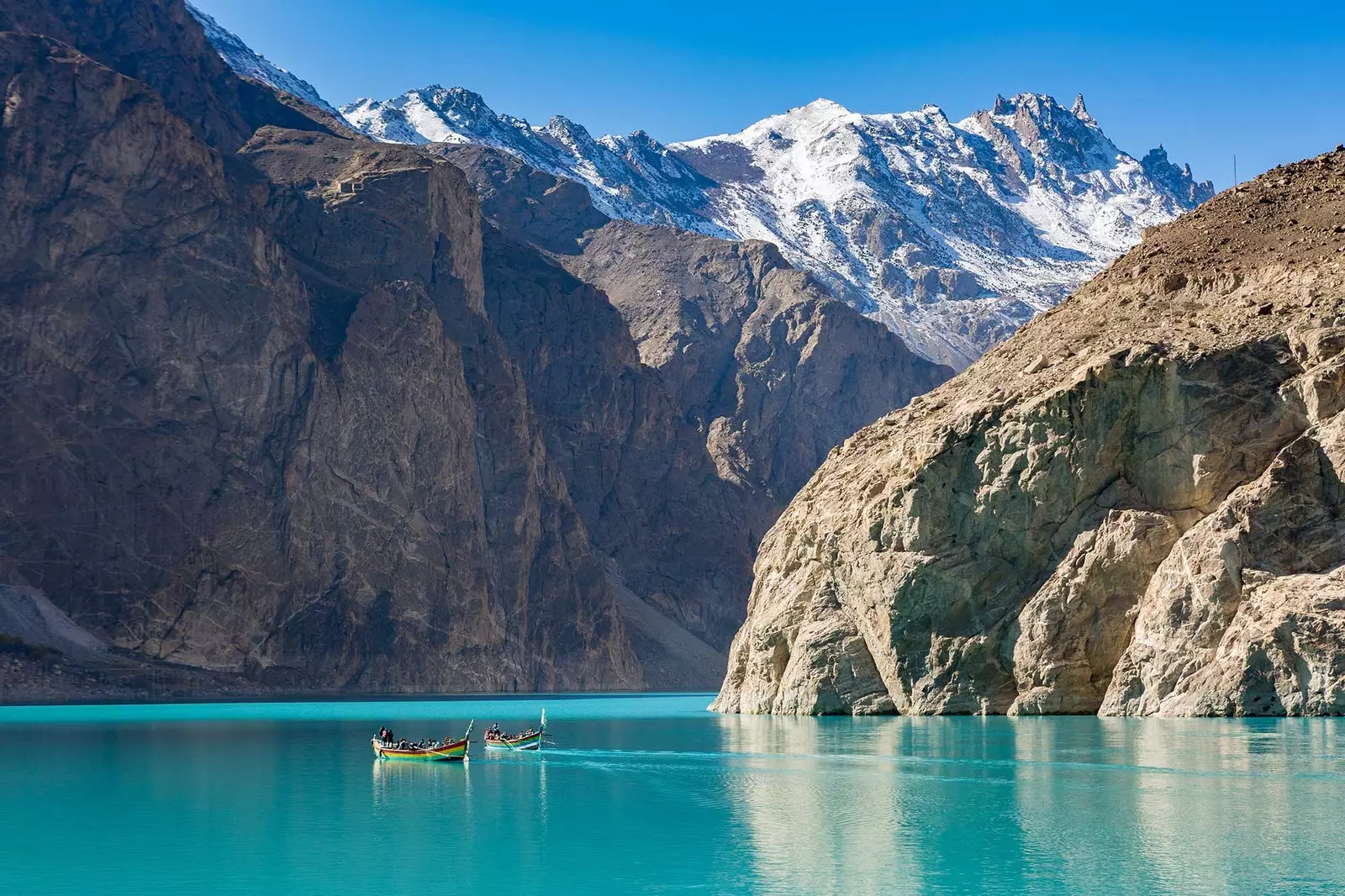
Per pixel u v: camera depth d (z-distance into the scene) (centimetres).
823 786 6219
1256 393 9019
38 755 8362
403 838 5075
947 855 4594
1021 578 9406
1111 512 9144
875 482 10231
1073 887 4119
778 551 11612
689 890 4184
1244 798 5497
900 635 9681
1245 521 8512
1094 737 7600
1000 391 10006
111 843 5025
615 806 5788
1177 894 4016
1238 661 8238
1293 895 3991
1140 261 11688
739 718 11056
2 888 4325
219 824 5428
